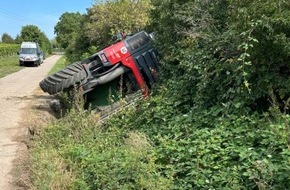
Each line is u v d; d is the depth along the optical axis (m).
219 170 4.97
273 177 4.36
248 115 6.00
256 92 6.14
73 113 8.45
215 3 8.45
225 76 6.75
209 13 8.55
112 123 8.28
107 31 21.94
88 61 9.52
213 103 6.96
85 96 9.36
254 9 6.01
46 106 11.45
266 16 5.82
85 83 9.16
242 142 5.28
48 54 75.06
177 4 9.25
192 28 8.81
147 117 7.64
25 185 5.62
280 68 6.23
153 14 10.95
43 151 6.73
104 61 9.33
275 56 5.99
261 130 5.31
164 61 9.25
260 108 6.27
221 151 5.22
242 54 5.85
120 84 9.14
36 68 31.16
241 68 5.94
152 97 8.49
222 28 8.13
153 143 6.39
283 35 5.63
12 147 7.49
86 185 5.31
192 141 5.70
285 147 4.76
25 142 7.86
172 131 6.53
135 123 7.75
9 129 8.93
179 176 5.29
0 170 6.27
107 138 7.25
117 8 21.50
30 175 5.91
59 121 8.73
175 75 8.70
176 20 9.26
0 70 27.88
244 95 6.20
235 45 6.45
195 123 6.47
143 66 9.56
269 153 4.78
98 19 22.83
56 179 5.39
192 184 4.95
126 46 9.52
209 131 5.93
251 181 4.59
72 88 9.38
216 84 6.88
